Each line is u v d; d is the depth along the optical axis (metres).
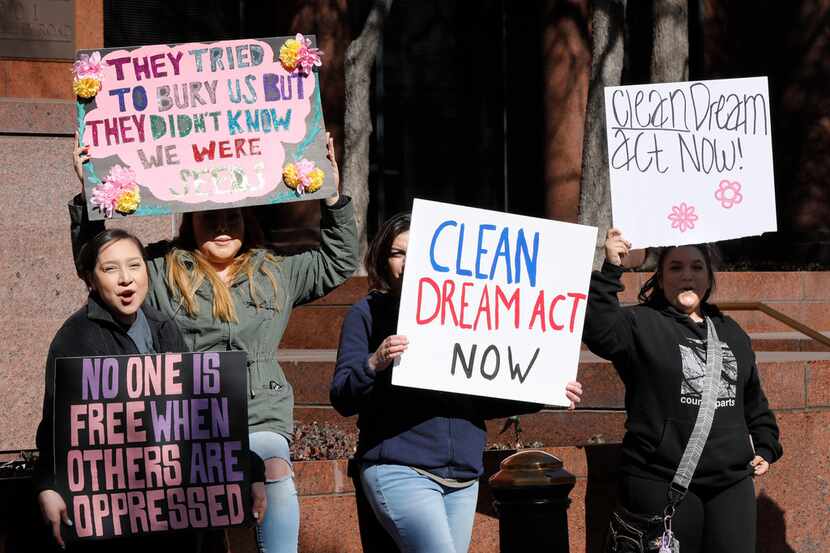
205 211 7.39
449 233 6.99
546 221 7.12
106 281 6.49
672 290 7.89
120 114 7.49
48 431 6.53
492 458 9.34
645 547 7.78
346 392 6.82
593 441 11.02
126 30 26.94
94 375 6.47
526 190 28.33
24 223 10.81
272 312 7.29
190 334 7.12
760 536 10.16
